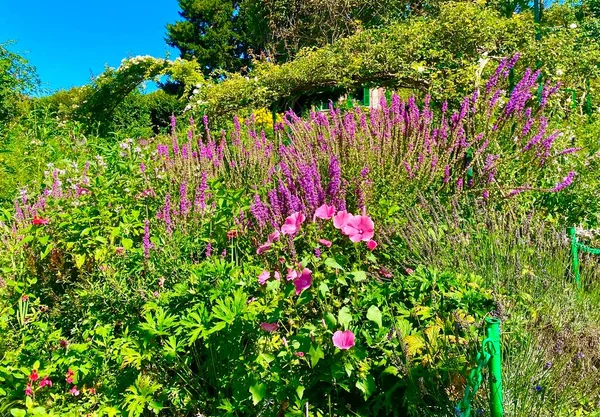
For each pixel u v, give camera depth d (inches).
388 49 214.4
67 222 123.6
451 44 202.7
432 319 85.0
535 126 178.4
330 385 80.0
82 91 499.8
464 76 192.1
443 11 208.1
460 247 121.5
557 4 392.5
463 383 75.5
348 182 142.3
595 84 277.0
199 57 1237.7
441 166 158.9
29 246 128.0
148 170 164.6
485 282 105.6
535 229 138.6
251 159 183.3
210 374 87.2
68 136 346.3
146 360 86.0
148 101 728.3
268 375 75.9
